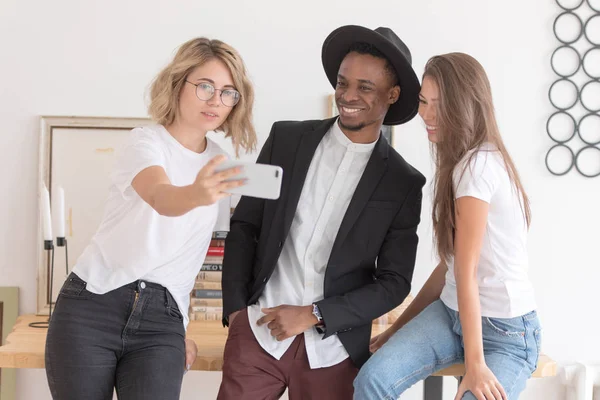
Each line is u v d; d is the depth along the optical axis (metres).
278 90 2.68
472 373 1.70
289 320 1.88
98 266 1.74
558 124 2.72
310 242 1.98
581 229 2.74
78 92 2.64
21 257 2.66
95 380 1.69
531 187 2.73
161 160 1.70
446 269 2.13
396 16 2.69
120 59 2.65
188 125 1.80
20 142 2.64
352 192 2.00
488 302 1.82
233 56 1.81
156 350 1.74
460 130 1.81
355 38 1.99
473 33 2.70
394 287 1.96
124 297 1.74
